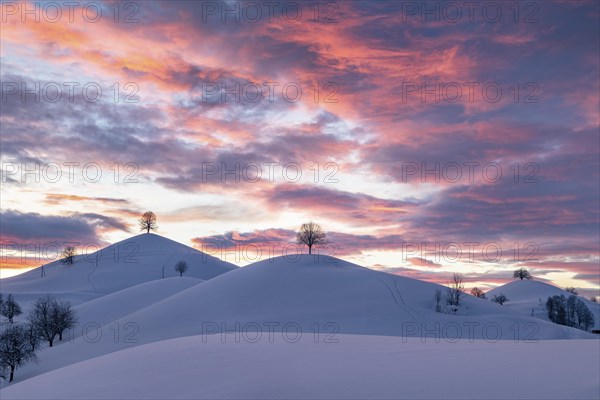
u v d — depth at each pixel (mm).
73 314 94438
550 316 140375
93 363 18938
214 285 91438
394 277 100375
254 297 83812
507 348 17984
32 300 148375
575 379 11422
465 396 10617
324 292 86688
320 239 113750
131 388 13578
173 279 123688
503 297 178125
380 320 75250
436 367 13625
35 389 15766
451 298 89812
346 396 11117
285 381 12594
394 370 13383
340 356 16234
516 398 10305
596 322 148875
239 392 11961
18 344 61125
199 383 13195
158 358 17656
